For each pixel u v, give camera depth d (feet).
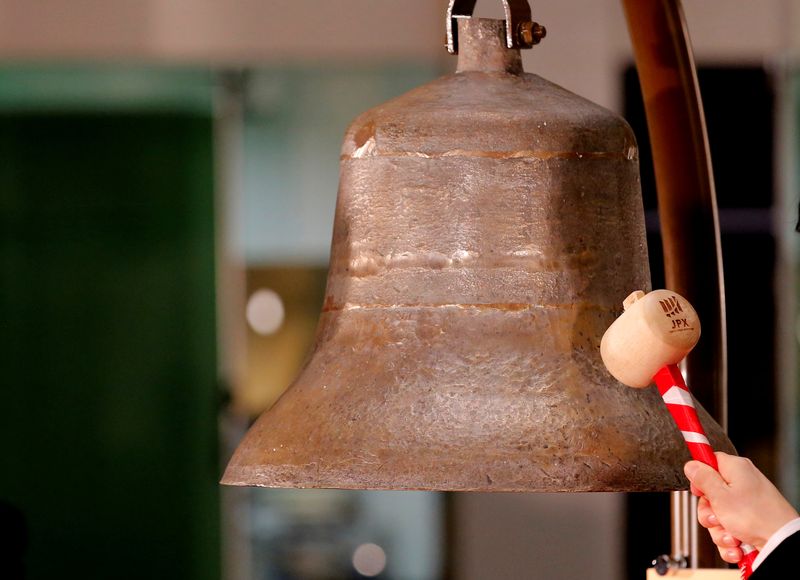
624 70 26.61
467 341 8.18
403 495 27.53
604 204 8.56
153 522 28.37
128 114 28.22
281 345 28.40
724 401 11.24
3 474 28.40
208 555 28.22
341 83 28.14
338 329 8.59
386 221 8.50
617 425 7.95
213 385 28.40
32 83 28.04
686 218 11.16
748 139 27.35
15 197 28.30
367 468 7.82
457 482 7.68
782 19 27.20
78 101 28.17
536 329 8.22
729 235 27.25
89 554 28.37
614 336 7.99
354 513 27.66
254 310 28.40
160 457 28.40
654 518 26.63
